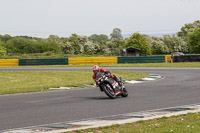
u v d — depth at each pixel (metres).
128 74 30.59
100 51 118.75
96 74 13.69
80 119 9.31
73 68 43.47
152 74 30.16
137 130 7.27
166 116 9.34
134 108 11.16
